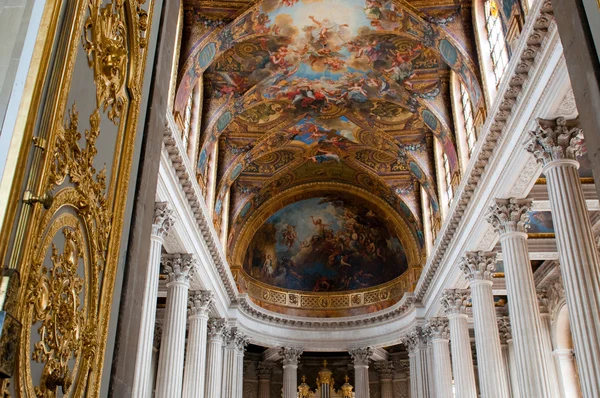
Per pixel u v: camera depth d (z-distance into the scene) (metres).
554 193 13.76
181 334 20.91
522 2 15.32
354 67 23.22
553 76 13.55
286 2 19.86
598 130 7.16
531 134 14.52
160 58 8.06
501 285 25.80
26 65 4.30
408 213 31.33
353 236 34.78
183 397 23.61
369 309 33.91
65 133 4.69
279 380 36.31
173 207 19.38
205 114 23.31
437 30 19.70
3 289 3.68
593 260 12.70
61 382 4.51
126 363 6.38
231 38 20.61
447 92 22.88
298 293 34.81
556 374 24.92
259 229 33.94
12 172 3.97
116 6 6.05
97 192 5.56
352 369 36.88
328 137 28.47
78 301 5.03
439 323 27.94
